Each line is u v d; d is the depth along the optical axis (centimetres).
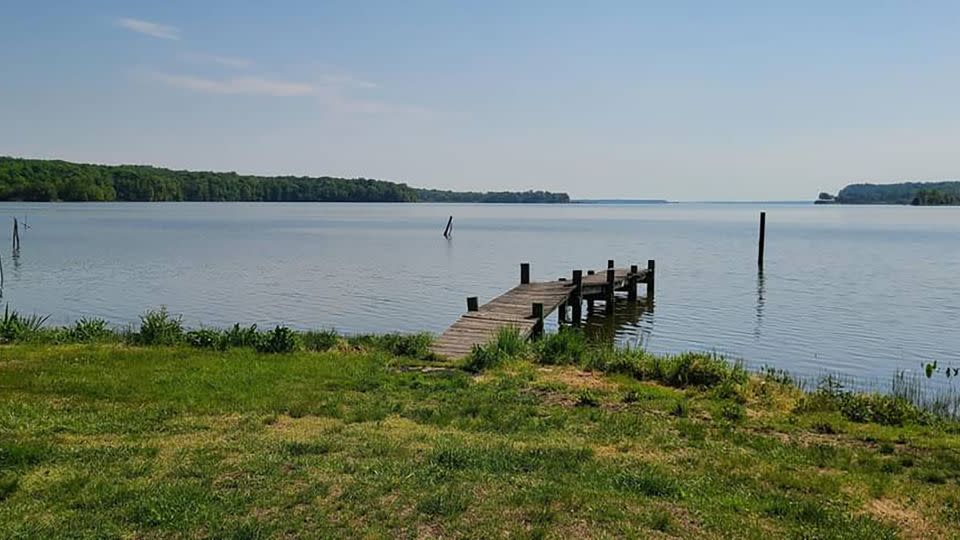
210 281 3366
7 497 669
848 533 629
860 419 1081
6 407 991
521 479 730
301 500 665
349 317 2508
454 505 654
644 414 1041
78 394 1085
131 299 2812
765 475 778
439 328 2325
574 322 2511
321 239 6381
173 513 632
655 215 17500
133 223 8438
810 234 7744
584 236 7431
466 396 1122
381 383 1205
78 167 16525
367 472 740
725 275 3803
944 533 646
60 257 4350
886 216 14512
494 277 3684
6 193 13738
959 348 2020
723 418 1036
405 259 4609
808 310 2664
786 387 1298
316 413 1011
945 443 932
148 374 1228
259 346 1532
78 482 702
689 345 2094
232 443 842
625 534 609
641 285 3491
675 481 733
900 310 2647
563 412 1036
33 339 1599
